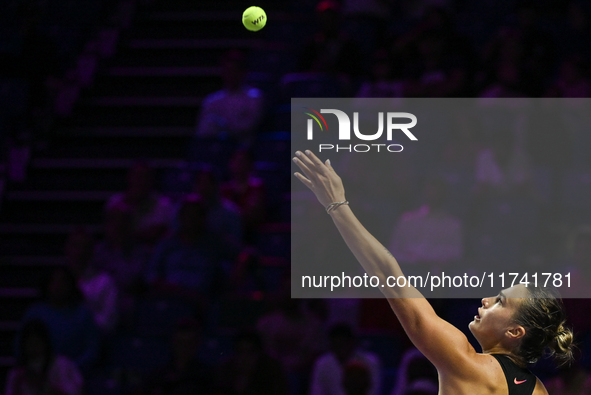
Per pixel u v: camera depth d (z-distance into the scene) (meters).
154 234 14.55
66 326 12.52
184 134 17.34
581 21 17.75
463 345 4.89
